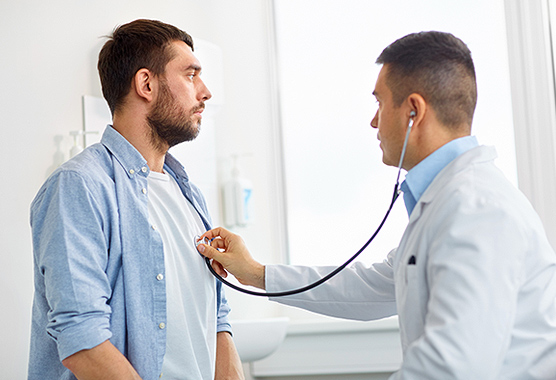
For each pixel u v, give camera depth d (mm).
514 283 875
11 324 1706
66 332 1076
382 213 3008
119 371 1085
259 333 2301
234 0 2941
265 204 3012
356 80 3074
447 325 848
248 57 3000
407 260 1008
